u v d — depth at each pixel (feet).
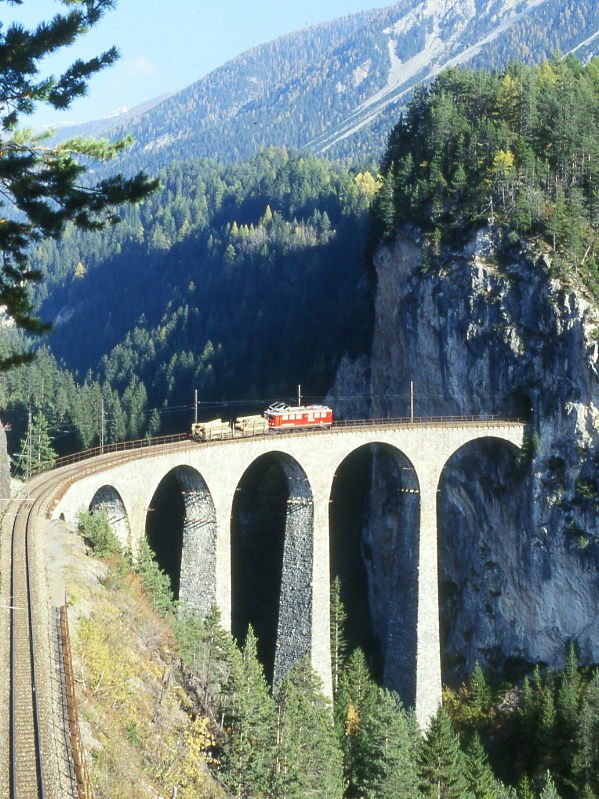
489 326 359.25
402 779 209.26
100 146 85.51
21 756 116.78
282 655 296.71
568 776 287.07
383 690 286.87
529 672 345.31
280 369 541.34
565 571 337.72
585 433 333.62
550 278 343.87
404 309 399.03
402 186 414.00
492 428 335.26
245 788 175.42
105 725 142.20
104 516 242.17
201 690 205.36
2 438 265.54
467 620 372.99
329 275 614.34
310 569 290.56
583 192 378.94
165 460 259.80
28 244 85.51
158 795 139.23
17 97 80.33
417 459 311.68
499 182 371.76
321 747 199.21
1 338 465.06
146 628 199.41
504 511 357.61
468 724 325.21
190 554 276.21
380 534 412.16
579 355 333.83
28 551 194.18
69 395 543.39
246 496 462.19
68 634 155.63
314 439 288.71
